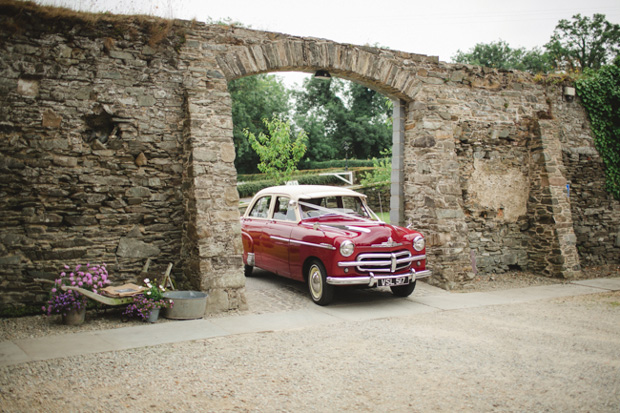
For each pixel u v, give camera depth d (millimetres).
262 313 6578
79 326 5664
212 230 6742
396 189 9461
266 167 16344
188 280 6922
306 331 5645
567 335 5570
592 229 10922
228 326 5832
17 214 6141
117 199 6730
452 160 9039
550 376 4188
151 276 6926
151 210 6953
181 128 7152
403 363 4500
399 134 9406
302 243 7367
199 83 7152
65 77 6430
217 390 3779
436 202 8773
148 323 5910
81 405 3441
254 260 8750
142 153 6875
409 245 7281
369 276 6859
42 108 6297
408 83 8906
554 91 10562
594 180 10961
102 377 4008
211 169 6883
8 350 4664
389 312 6734
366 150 44656
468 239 9484
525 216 10180
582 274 10102
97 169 6605
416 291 8281
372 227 7230
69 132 6449
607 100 11047
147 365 4332
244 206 17547
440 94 9172
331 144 43594
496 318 6438
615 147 11195
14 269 6086
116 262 6688
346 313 6641
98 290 6016
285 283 8656
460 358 4668
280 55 7715
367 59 8477
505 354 4816
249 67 7492
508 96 9984
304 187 8523
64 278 6164
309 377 4098
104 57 6660
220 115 7109
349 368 4340
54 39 6371
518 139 10102
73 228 6449
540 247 9945
